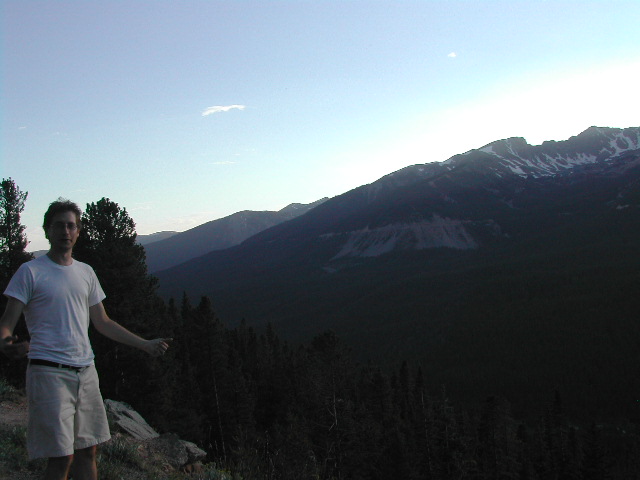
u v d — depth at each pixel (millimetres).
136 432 8750
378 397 45000
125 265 24375
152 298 27016
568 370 99125
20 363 16297
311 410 31203
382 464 32125
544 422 58875
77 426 4445
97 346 23438
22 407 9086
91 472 4598
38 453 4160
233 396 34719
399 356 125562
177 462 7520
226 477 7227
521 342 119812
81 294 4496
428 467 38625
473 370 105938
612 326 116938
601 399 84750
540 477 49500
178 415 26828
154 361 24312
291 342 154000
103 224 25781
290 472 8234
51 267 4406
